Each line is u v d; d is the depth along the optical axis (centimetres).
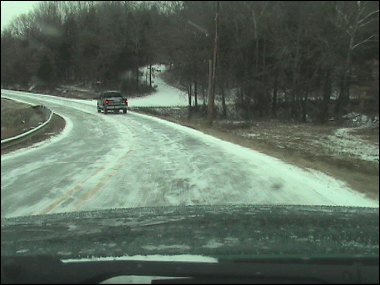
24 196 901
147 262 231
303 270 219
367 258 236
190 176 1110
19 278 209
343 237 293
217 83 5372
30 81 8481
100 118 3456
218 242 278
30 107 4744
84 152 1598
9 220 394
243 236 298
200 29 5347
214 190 948
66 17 8381
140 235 304
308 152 2006
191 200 856
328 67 4684
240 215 394
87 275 214
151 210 446
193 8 5562
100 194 909
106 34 8181
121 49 8000
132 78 8056
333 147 2420
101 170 1205
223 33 5212
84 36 8238
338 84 4778
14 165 1325
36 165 1319
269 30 5116
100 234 309
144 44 8056
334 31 4647
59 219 388
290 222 353
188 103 6419
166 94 7688
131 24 8162
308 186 999
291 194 913
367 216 385
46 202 846
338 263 228
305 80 4956
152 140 1975
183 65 5781
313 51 4762
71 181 1055
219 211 427
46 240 289
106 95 4053
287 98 5291
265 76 5269
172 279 211
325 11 4759
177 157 1448
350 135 3216
